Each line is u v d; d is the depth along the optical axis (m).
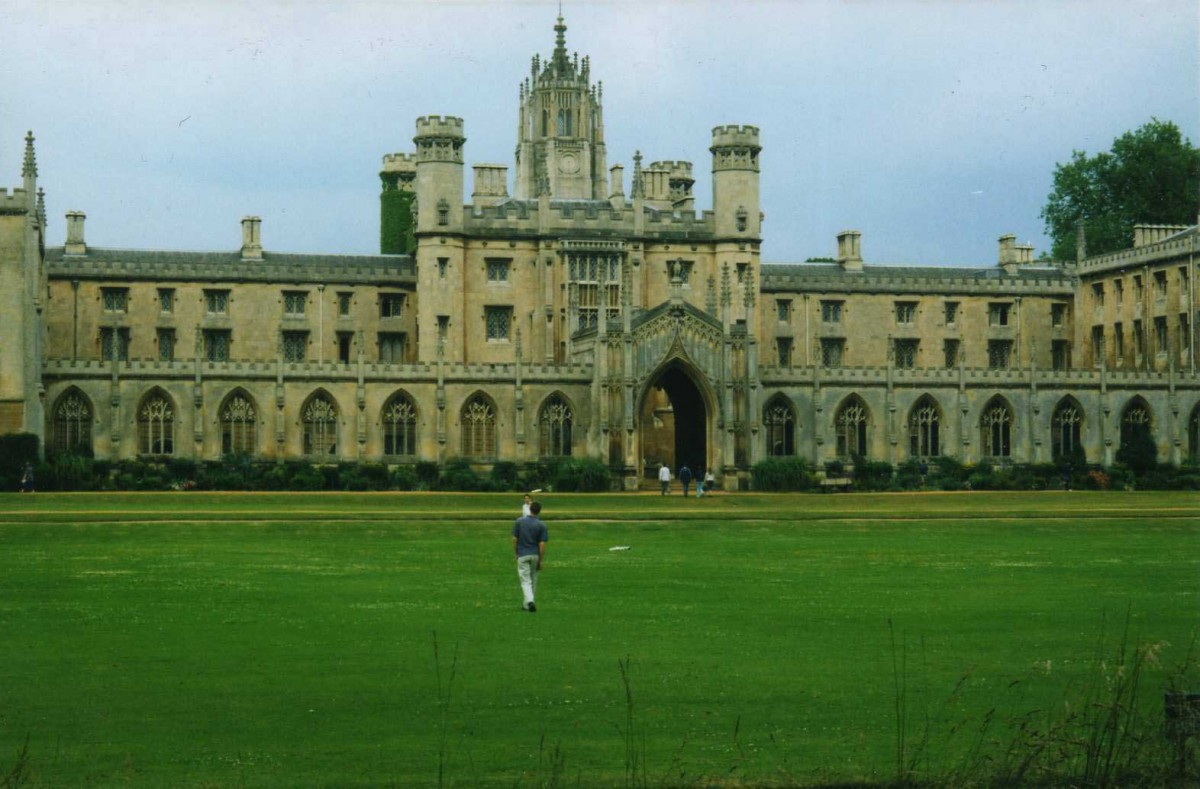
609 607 41.94
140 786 25.22
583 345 110.62
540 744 26.61
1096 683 31.19
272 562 54.09
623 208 118.88
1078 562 54.91
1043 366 130.50
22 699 30.39
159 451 101.81
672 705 30.17
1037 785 25.75
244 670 32.91
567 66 140.00
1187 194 148.00
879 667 33.44
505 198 130.88
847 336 126.81
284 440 103.44
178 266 116.75
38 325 99.88
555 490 99.69
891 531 68.88
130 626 38.25
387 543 62.34
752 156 119.75
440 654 34.62
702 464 109.56
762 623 38.97
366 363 105.19
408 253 138.25
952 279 128.50
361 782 25.50
